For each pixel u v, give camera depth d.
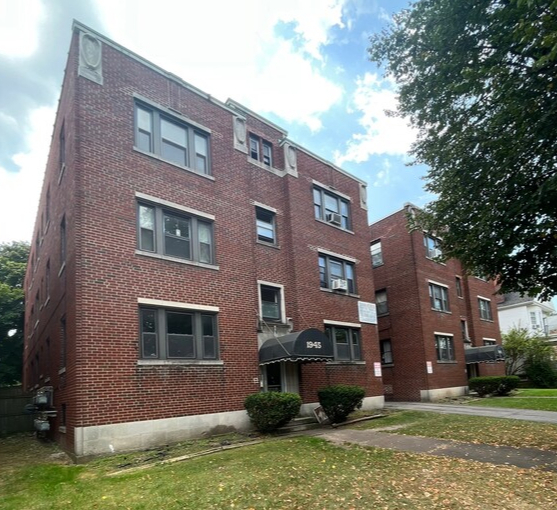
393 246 27.22
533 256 10.59
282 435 12.95
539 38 8.01
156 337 12.38
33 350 22.62
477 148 10.95
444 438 11.85
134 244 12.41
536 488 7.11
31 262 25.52
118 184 12.45
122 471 8.95
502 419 15.02
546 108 8.76
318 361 16.16
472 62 10.21
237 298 14.77
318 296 18.59
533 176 9.86
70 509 6.68
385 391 26.22
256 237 16.89
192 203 14.21
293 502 6.71
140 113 13.67
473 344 30.86
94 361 10.88
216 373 13.45
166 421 11.86
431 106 11.68
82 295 11.02
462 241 11.71
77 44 12.52
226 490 7.26
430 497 6.80
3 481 8.61
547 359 34.34
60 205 14.59
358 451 10.21
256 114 18.45
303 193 19.20
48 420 14.40
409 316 25.72
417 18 11.20
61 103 15.17
